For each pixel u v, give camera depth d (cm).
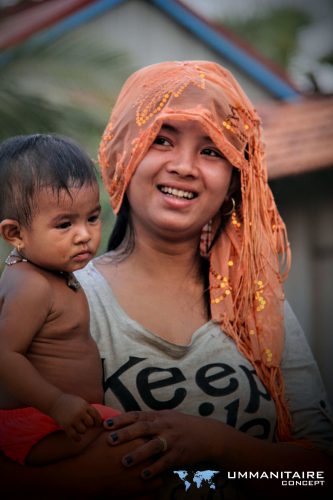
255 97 1291
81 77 947
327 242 918
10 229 268
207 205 313
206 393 301
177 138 309
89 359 279
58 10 1073
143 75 326
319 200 913
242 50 1251
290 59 1886
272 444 299
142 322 309
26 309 261
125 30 1199
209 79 322
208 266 330
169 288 320
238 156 315
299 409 320
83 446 267
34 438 264
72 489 267
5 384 255
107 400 294
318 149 882
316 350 927
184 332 313
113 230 334
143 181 310
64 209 265
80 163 271
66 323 272
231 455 286
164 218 308
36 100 919
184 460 276
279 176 858
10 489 268
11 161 269
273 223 336
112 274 320
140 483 271
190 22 1227
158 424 276
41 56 951
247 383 309
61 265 269
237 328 321
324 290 926
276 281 329
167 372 300
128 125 317
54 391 254
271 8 1939
